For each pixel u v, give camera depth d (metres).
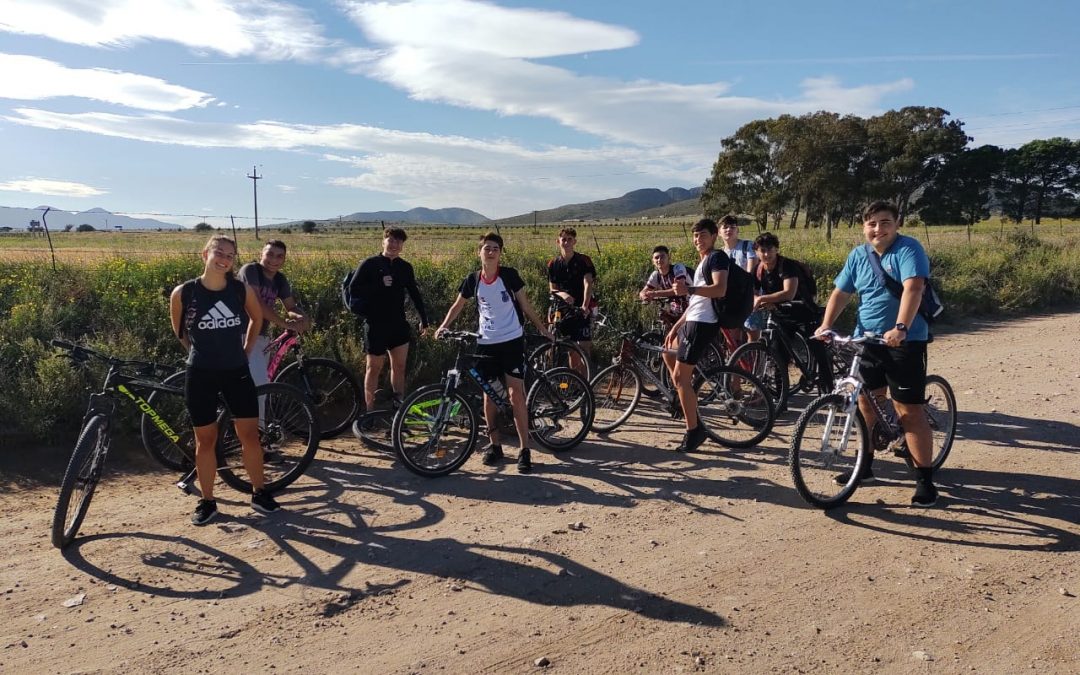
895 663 2.99
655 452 5.97
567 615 3.39
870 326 4.80
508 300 5.55
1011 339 11.25
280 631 3.26
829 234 35.84
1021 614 3.37
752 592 3.60
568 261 7.69
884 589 3.62
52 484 5.09
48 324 7.73
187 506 4.72
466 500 4.88
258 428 4.57
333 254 12.97
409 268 6.60
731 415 6.08
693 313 5.75
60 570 3.83
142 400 4.72
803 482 4.68
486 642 3.17
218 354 4.31
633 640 3.18
